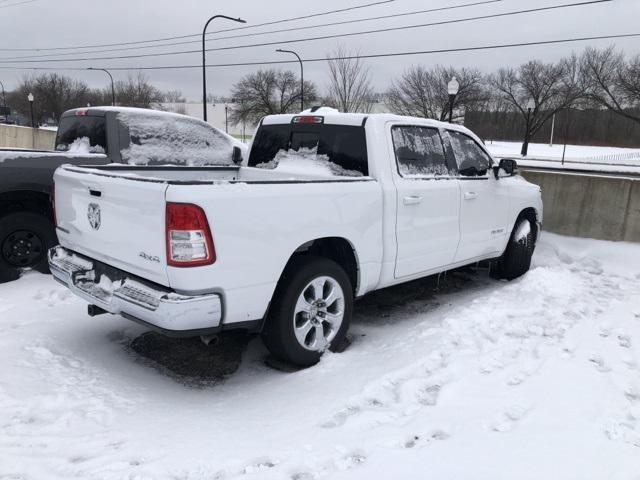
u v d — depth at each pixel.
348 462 2.95
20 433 3.20
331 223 4.14
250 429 3.33
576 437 3.10
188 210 3.33
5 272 6.11
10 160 6.01
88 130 7.05
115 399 3.68
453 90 17.31
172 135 7.36
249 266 3.62
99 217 3.95
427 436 3.18
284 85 64.31
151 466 2.91
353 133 4.85
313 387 3.84
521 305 5.54
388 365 4.15
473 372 4.02
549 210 8.57
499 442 3.06
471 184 5.66
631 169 34.84
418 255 5.08
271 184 3.75
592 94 56.94
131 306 3.61
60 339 4.62
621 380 3.86
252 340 4.77
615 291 6.29
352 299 4.45
